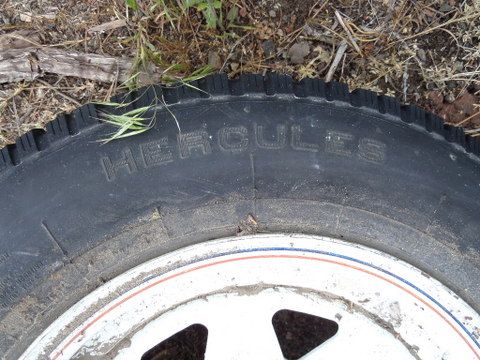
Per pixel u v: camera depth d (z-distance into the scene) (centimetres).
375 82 43
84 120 32
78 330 33
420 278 32
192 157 32
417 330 33
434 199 32
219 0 41
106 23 42
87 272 32
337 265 32
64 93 43
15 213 32
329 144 32
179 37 43
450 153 33
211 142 32
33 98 43
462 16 42
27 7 43
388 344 33
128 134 32
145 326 33
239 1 42
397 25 42
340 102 32
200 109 32
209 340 33
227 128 32
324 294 33
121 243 32
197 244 32
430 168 32
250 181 32
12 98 43
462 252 32
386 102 33
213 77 33
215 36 42
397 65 42
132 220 32
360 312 33
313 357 34
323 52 43
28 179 32
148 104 32
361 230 32
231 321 33
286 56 43
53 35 43
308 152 32
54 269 32
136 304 33
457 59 42
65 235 32
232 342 33
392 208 32
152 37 42
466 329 33
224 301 33
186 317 33
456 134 34
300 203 32
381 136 32
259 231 32
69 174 32
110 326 33
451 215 32
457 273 33
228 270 33
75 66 42
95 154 32
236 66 43
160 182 32
